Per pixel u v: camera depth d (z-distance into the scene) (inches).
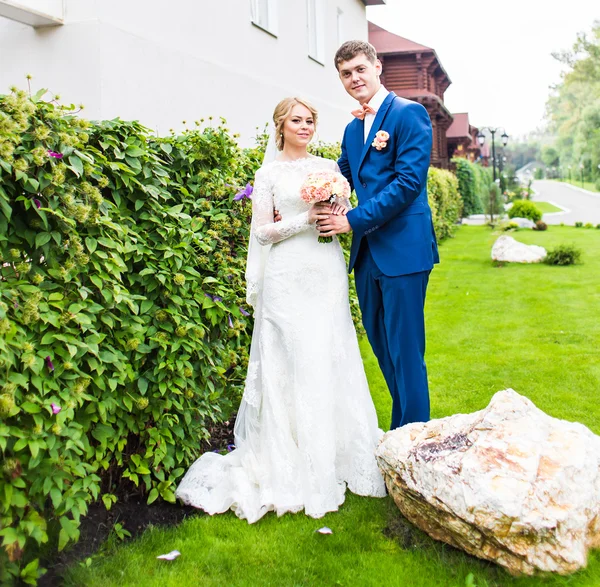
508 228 696.4
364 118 135.1
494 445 98.0
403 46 873.5
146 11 231.0
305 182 120.4
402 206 123.0
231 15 309.7
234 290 140.6
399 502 107.2
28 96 95.3
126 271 117.7
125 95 217.8
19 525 81.7
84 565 96.0
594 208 1269.7
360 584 93.4
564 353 220.1
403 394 131.0
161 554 101.7
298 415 118.4
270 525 112.1
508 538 91.0
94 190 101.0
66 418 91.0
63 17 206.7
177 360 116.0
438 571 95.8
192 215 141.3
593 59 1883.6
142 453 121.4
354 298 244.7
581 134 1958.7
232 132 311.1
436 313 296.0
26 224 95.3
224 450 142.2
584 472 97.0
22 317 88.3
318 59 482.3
